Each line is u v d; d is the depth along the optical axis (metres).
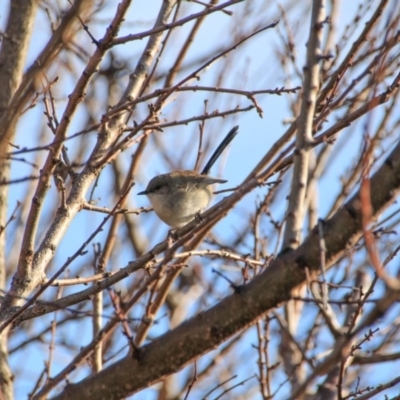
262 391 9.66
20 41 10.03
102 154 9.76
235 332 5.81
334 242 5.61
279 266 5.73
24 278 8.59
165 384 13.05
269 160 8.84
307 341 10.95
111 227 11.19
